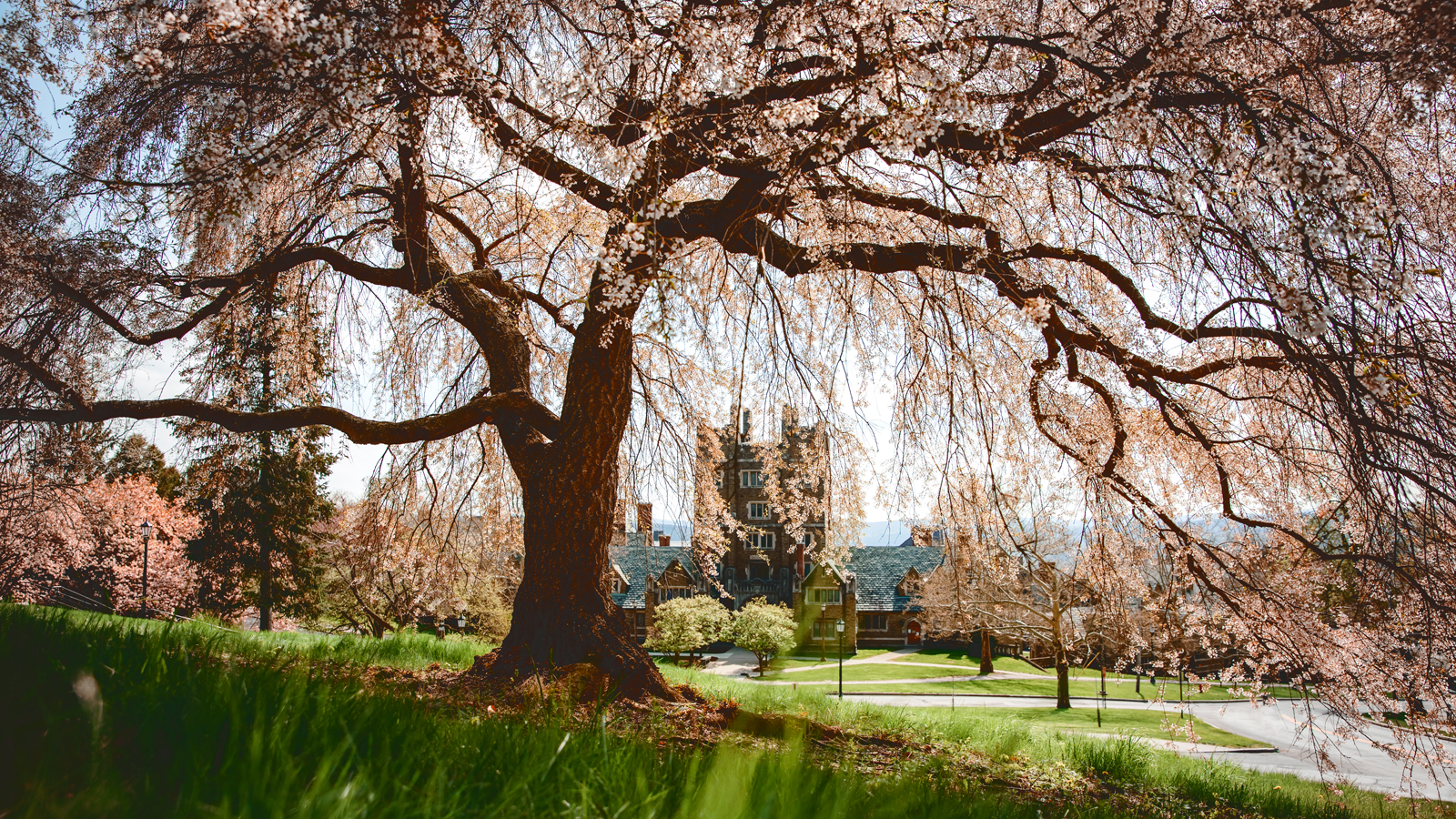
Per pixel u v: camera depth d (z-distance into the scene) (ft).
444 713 10.04
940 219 21.85
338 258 27.43
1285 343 16.11
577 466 24.76
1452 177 18.49
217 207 17.49
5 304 20.22
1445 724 22.47
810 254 24.04
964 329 23.62
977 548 24.29
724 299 29.25
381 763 6.16
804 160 20.42
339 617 106.52
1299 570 23.90
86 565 84.89
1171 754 32.60
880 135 17.85
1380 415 15.64
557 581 24.36
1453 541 15.14
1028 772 21.98
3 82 19.51
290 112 19.30
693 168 22.84
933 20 18.42
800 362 25.73
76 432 23.99
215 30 15.37
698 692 26.17
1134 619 29.25
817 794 6.80
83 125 21.03
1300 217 14.74
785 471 29.60
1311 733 25.53
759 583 178.70
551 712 9.71
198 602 102.17
